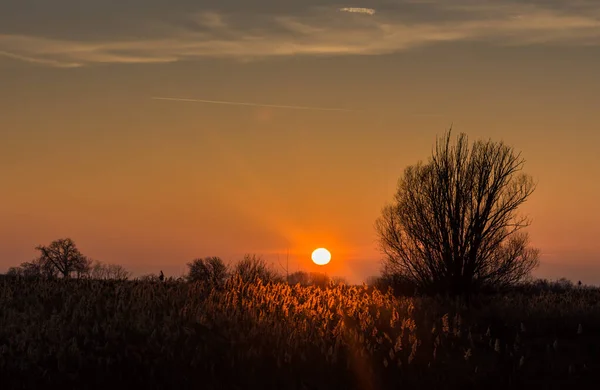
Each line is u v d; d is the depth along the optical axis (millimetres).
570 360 32156
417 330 35000
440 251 56219
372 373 28844
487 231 56125
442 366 30562
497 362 31453
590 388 28953
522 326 36188
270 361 28969
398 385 28328
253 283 42125
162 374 27047
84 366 27000
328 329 32594
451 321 38156
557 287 61188
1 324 30281
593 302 49750
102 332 30453
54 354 27672
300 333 31625
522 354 32750
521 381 29406
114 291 38000
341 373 28672
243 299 36812
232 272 47094
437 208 56469
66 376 26266
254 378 27625
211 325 31922
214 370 27812
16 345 28250
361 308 38438
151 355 28297
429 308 40938
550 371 30641
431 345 33094
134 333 30484
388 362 30219
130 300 35219
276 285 41625
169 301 36094
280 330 31453
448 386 28656
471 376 29672
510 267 56500
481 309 43250
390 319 36188
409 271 57688
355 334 32031
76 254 92438
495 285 56312
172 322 31672
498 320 39250
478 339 34844
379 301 40344
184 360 28203
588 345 34500
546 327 37906
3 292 36250
